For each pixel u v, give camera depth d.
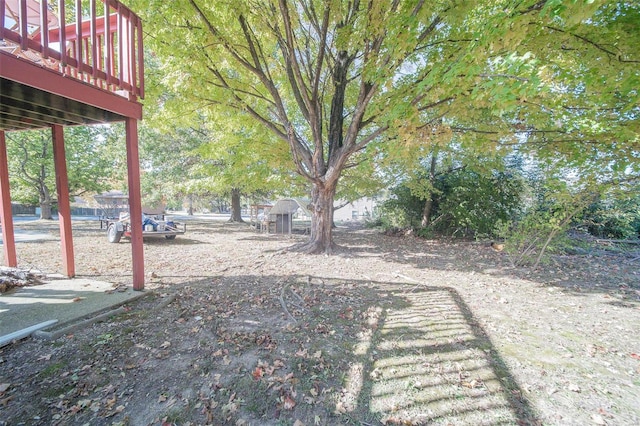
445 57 4.60
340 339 2.98
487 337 3.07
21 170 13.56
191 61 5.51
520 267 6.43
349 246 9.43
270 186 10.93
